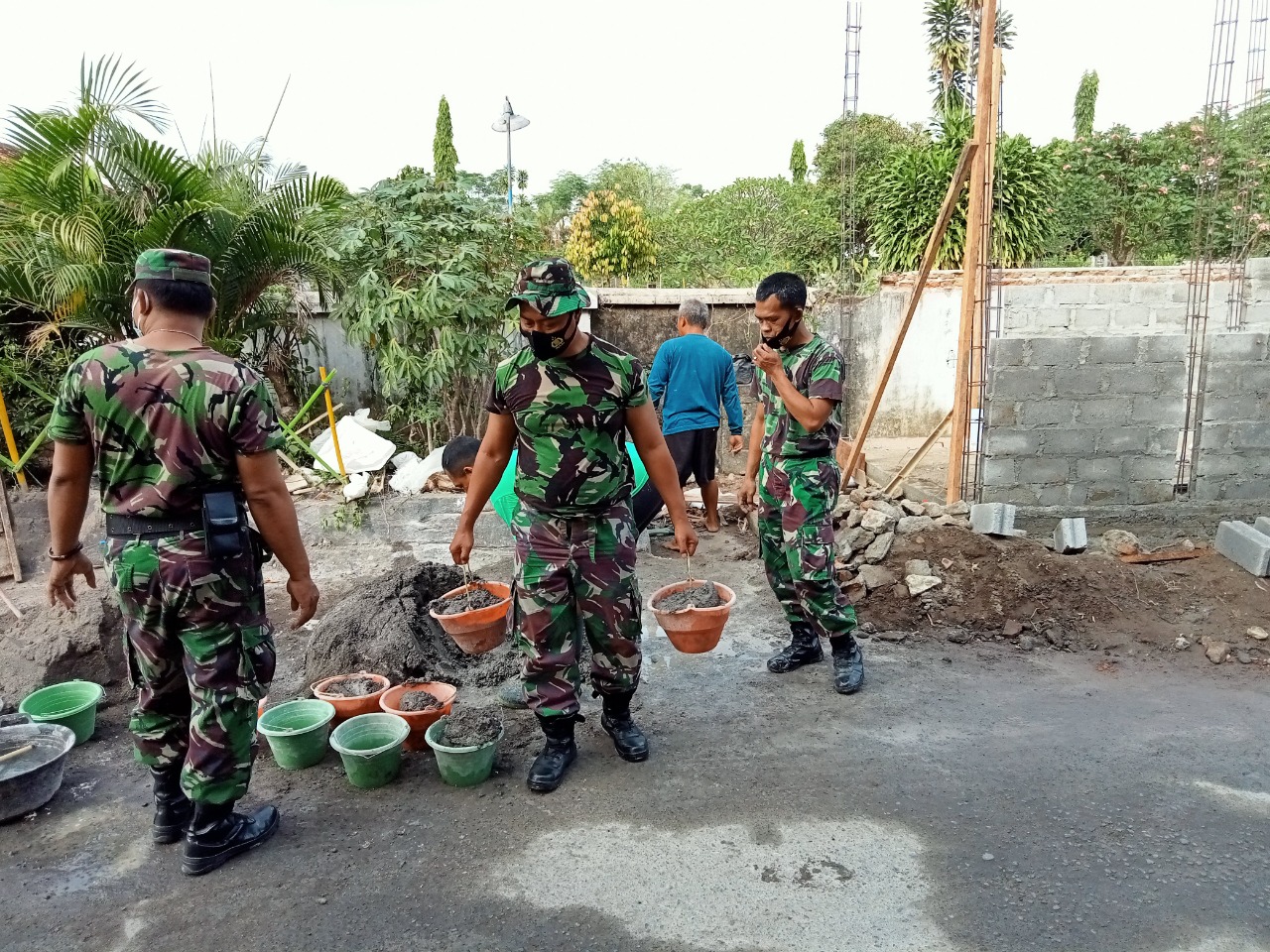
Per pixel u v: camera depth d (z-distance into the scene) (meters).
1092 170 15.18
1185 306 8.59
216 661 2.33
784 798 2.82
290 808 2.81
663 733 3.30
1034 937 2.17
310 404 6.55
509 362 2.74
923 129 18.02
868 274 10.01
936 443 8.45
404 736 2.96
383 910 2.31
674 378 5.11
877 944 2.15
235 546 2.29
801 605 3.78
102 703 3.55
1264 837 2.57
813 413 3.26
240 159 6.95
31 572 5.44
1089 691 3.63
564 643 2.88
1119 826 2.63
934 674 3.82
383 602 3.80
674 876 2.43
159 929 2.25
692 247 17.83
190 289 2.27
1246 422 5.13
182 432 2.19
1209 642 4.00
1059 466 5.18
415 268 6.93
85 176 5.96
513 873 2.46
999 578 4.42
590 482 2.72
